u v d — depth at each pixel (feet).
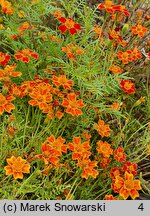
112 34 2.23
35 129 2.12
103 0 2.86
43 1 2.26
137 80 2.44
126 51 2.27
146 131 2.22
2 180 1.88
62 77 2.04
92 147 2.18
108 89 2.21
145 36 2.57
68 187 2.00
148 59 2.37
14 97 1.92
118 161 2.04
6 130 2.00
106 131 2.03
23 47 2.17
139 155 2.16
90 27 2.32
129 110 2.36
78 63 2.15
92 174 1.86
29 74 2.11
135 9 2.71
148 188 2.13
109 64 2.35
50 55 2.26
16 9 2.28
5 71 1.97
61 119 2.13
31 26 2.24
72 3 2.34
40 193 1.93
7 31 2.12
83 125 2.08
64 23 2.14
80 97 2.16
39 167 1.96
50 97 1.95
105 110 2.14
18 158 1.77
